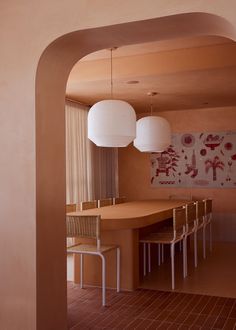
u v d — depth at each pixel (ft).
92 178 22.25
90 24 7.64
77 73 15.85
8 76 8.22
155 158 24.40
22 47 8.13
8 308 8.16
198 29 7.81
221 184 22.91
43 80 8.23
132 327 9.91
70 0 7.80
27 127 8.04
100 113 12.60
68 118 20.16
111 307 11.39
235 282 13.84
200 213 16.61
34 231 7.94
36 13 8.06
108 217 12.49
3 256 8.20
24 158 8.05
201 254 18.79
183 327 9.89
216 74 14.84
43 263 8.13
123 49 14.26
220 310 11.07
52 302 8.39
